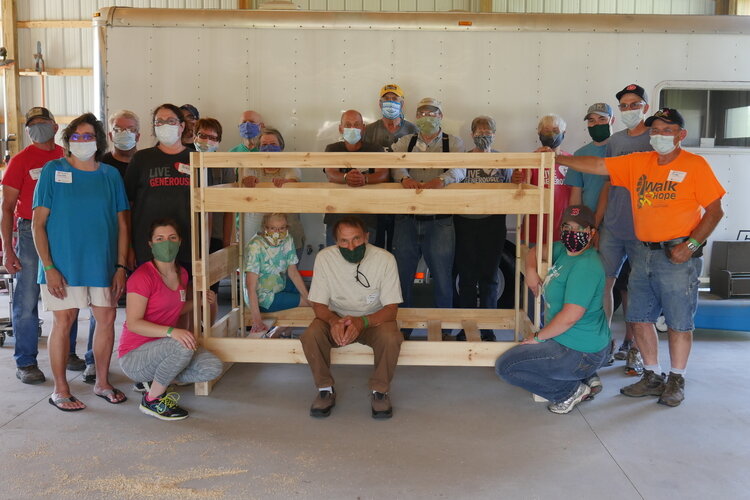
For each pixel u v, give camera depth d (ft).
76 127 10.72
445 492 8.28
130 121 13.02
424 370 13.61
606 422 10.74
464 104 16.47
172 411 10.70
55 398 11.10
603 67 16.38
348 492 8.25
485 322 14.46
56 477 8.58
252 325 13.65
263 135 15.38
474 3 31.17
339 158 11.38
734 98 16.71
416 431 10.31
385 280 11.46
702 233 11.03
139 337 10.81
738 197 16.97
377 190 11.39
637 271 11.97
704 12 31.07
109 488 8.29
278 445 9.71
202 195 11.60
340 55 16.44
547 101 16.46
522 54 16.34
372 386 10.94
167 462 9.07
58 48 32.63
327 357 11.23
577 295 10.23
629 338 14.75
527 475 8.78
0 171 31.78
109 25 16.60
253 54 16.52
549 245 11.27
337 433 10.20
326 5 31.24
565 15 16.37
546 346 10.78
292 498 8.09
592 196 14.20
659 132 11.01
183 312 12.16
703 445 9.82
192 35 16.52
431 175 14.16
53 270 10.71
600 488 8.41
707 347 15.60
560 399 11.14
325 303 11.57
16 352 12.59
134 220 12.05
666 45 16.35
